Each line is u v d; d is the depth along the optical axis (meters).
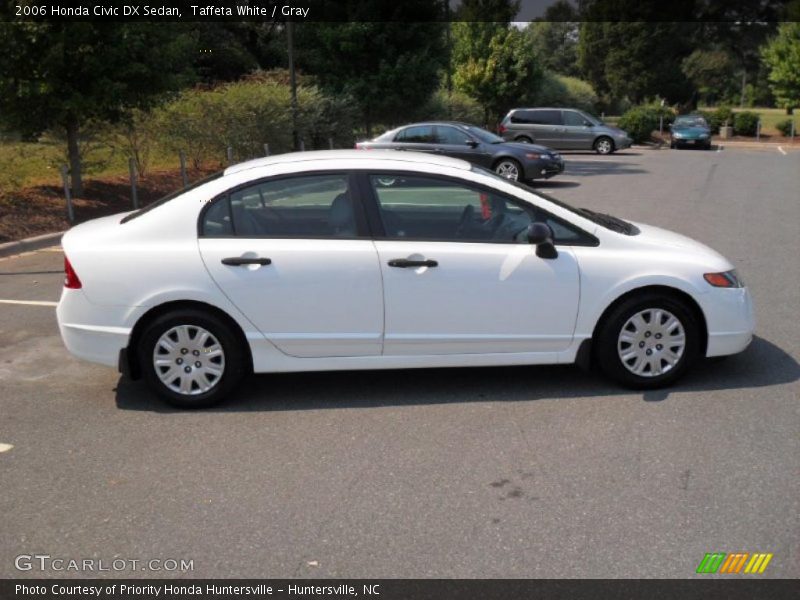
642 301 5.05
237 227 4.98
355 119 23.73
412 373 5.64
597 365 5.51
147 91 13.18
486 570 3.26
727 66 68.69
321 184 5.02
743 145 36.03
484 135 18.47
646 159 27.39
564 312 5.05
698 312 5.17
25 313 7.36
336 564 3.33
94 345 4.96
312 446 4.47
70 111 12.45
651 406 4.95
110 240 4.96
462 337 5.03
